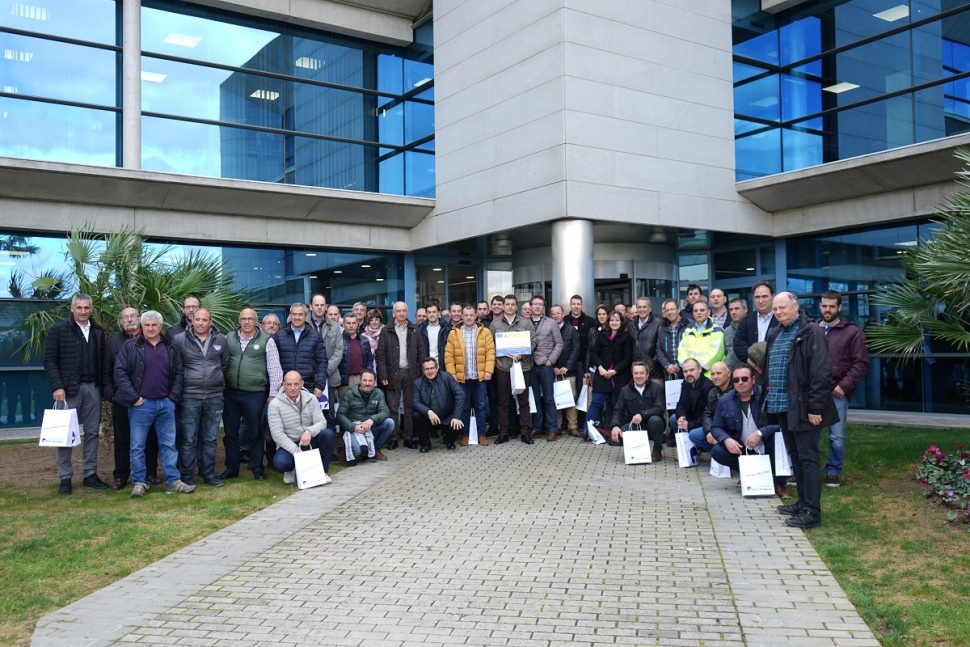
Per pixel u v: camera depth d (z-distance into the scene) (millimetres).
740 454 8211
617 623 4590
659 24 14445
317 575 5609
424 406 10680
